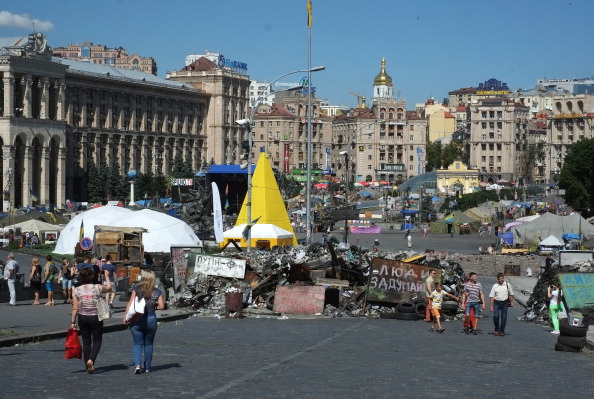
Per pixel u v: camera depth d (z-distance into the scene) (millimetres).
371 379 28750
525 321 53906
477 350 37406
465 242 152125
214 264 56688
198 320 49250
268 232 94875
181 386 26828
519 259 107688
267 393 25922
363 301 53375
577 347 37562
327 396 25641
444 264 58156
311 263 58625
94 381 27578
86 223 105312
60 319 47281
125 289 61531
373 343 39281
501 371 31281
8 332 40000
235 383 27422
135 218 101438
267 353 34750
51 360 32031
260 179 97125
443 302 52688
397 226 198000
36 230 128000
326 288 53594
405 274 53031
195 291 55594
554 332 45844
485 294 77750
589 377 30531
